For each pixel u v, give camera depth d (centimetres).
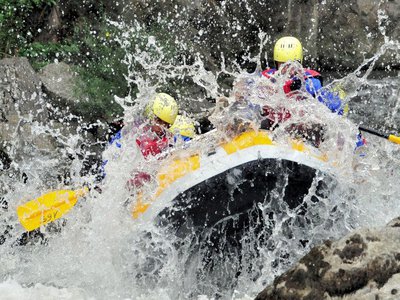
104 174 981
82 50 1647
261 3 1719
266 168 830
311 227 847
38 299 783
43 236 1017
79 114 1477
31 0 1636
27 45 1625
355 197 875
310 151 854
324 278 569
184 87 1619
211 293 831
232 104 888
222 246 829
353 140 911
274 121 892
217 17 1705
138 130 967
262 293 593
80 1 1697
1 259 926
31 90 1423
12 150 1294
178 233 825
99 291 826
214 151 846
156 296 816
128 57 1611
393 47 1678
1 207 1127
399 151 1084
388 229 582
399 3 1673
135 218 838
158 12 1686
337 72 1725
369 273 560
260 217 834
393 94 1648
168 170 845
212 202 824
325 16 1708
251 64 1741
